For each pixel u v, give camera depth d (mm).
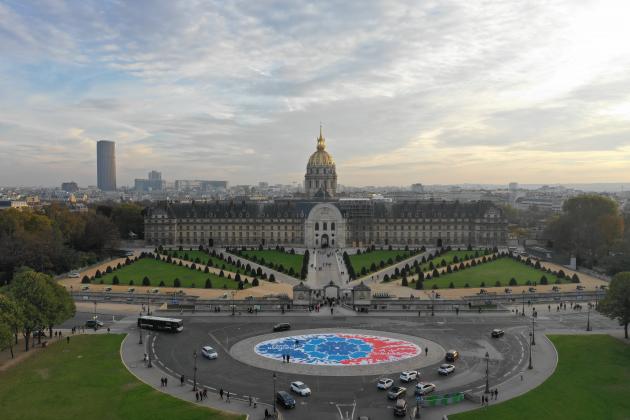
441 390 135500
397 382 141375
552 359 159000
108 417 120438
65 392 132875
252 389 136125
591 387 138625
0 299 153500
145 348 168000
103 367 150125
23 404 126250
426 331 188250
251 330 188625
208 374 146250
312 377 144375
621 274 180750
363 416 120125
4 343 143625
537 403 128500
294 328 191500
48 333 184500
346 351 165875
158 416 120500
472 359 159000
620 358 159625
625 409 126938
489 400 129500
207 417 119625
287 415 120625
